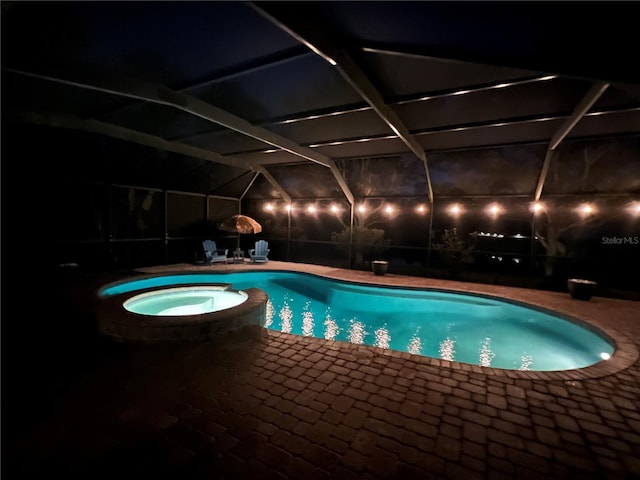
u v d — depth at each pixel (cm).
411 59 425
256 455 225
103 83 467
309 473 209
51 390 309
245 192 1403
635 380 351
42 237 794
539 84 470
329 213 1252
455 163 901
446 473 212
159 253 1111
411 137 761
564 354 571
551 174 816
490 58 367
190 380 335
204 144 952
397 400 302
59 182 823
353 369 367
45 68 423
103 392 308
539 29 298
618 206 777
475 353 607
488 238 956
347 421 267
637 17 246
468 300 833
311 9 330
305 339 464
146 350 417
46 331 446
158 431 249
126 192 994
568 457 230
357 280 978
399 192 1073
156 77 499
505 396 313
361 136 796
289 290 1066
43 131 699
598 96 463
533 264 891
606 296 795
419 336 696
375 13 324
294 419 269
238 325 504
